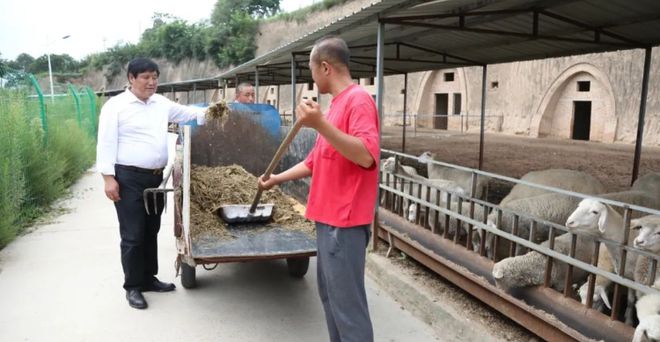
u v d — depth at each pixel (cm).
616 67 1673
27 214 715
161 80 5994
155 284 462
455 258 430
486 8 616
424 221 498
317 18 3844
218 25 5225
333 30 715
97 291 461
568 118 1877
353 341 278
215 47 4994
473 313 388
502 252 495
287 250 397
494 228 390
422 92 2541
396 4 520
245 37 4647
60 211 775
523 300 355
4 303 433
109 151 406
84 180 1082
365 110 261
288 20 4197
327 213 275
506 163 1183
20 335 378
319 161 282
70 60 8200
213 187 499
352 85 275
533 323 332
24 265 527
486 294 378
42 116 934
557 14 640
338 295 278
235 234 436
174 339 376
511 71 2080
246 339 379
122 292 459
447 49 953
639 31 703
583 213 339
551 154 1369
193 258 376
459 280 410
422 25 576
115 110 407
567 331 303
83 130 1361
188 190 391
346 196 270
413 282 452
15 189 655
